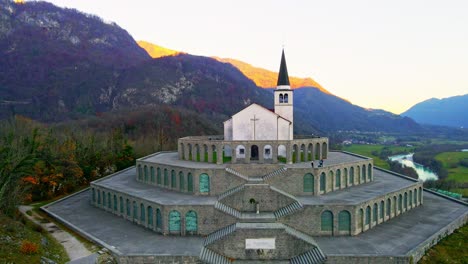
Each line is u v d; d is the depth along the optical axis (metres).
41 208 66.06
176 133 153.38
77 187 82.31
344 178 60.50
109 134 132.50
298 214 48.19
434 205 65.69
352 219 48.00
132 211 56.34
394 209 57.62
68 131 125.44
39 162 73.38
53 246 46.12
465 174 137.25
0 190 50.47
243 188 51.34
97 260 41.34
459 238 49.88
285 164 59.38
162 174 62.72
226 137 72.38
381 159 178.88
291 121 73.69
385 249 42.91
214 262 41.97
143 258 41.38
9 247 39.66
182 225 49.19
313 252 42.47
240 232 43.97
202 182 55.88
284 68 76.31
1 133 102.19
